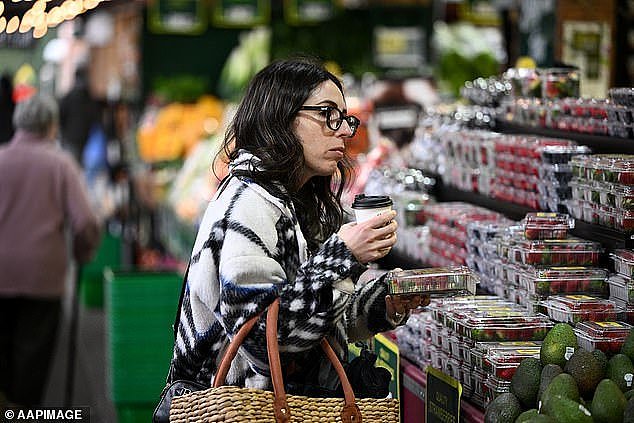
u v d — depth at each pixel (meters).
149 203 13.32
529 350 4.52
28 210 8.95
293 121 4.10
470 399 4.76
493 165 5.93
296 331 3.77
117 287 8.59
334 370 4.09
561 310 4.66
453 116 6.70
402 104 9.21
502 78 6.55
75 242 9.27
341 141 4.15
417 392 5.21
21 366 8.98
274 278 3.83
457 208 6.05
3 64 14.99
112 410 9.52
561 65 6.32
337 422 3.74
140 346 8.68
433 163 6.88
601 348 4.39
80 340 12.50
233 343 3.76
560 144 5.48
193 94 14.39
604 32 7.04
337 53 13.66
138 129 14.46
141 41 14.98
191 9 14.58
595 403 3.82
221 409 3.63
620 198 4.67
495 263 5.27
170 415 3.78
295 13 14.23
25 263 8.89
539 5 7.30
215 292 3.98
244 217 3.90
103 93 16.75
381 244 3.84
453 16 11.89
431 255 6.19
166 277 8.70
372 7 13.79
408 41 13.70
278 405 3.65
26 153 9.03
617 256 4.72
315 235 4.41
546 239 4.92
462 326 4.77
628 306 4.63
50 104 9.20
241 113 4.18
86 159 14.90
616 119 5.15
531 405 4.20
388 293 4.25
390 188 6.85
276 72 4.14
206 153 12.01
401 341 5.69
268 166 4.01
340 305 3.79
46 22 7.18
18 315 9.02
